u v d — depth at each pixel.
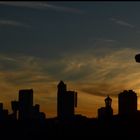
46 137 73.44
